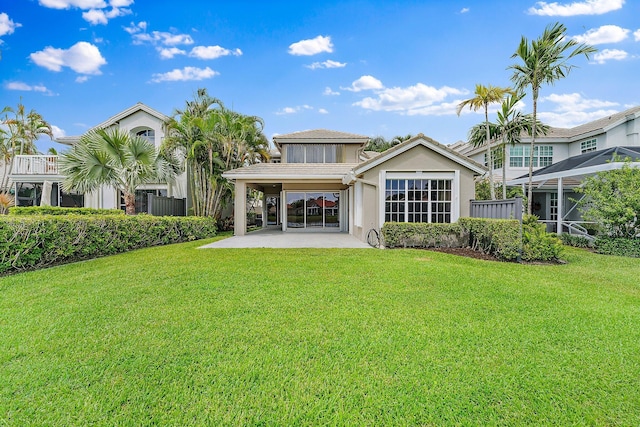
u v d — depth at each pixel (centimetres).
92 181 1412
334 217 1994
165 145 1709
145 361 338
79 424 251
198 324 432
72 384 299
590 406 272
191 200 2142
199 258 898
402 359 344
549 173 1502
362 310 486
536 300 535
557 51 1334
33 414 260
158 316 459
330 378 310
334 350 363
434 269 736
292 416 260
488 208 1073
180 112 1897
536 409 269
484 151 2323
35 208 1372
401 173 1252
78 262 846
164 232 1291
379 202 1252
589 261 908
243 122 1941
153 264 808
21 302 518
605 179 1091
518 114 1606
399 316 462
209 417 258
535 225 961
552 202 2117
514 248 885
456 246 1129
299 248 1109
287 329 417
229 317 457
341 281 645
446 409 269
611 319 454
